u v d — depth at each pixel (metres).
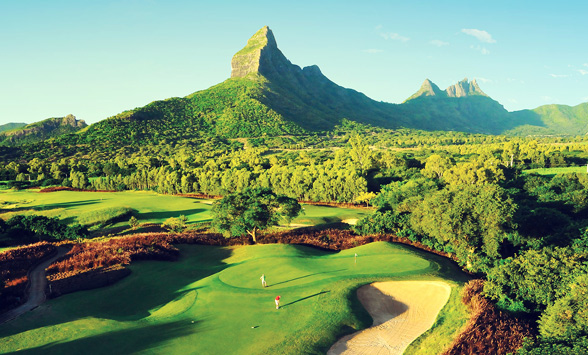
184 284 52.62
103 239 81.38
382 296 42.97
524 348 30.28
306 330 34.53
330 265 54.78
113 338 33.25
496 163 159.50
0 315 41.34
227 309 40.00
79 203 132.88
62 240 83.00
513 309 39.50
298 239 77.06
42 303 44.84
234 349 31.84
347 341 33.97
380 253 62.25
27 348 31.27
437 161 153.25
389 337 35.25
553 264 41.31
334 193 137.50
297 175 146.50
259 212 77.00
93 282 50.97
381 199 108.56
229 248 73.62
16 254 64.81
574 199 86.69
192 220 106.75
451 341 33.06
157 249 67.69
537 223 65.81
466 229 55.53
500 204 54.72
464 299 40.19
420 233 74.50
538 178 125.88
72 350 30.83
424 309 40.84
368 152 190.75
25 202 136.75
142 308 44.88
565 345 29.30
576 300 33.00
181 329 35.69
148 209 121.62
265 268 53.53
